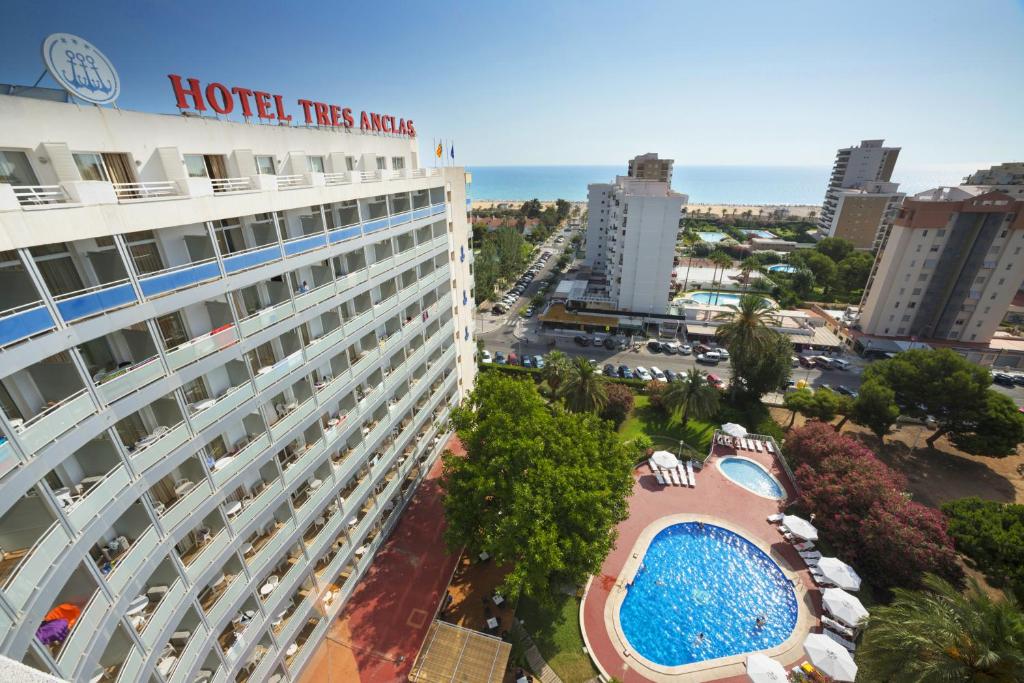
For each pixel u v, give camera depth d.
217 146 19.92
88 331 13.36
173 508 16.66
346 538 28.11
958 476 43.22
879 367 48.97
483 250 101.31
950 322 66.56
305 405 22.73
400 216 29.08
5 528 13.42
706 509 38.66
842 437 39.94
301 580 23.91
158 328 15.45
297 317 21.52
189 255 18.14
